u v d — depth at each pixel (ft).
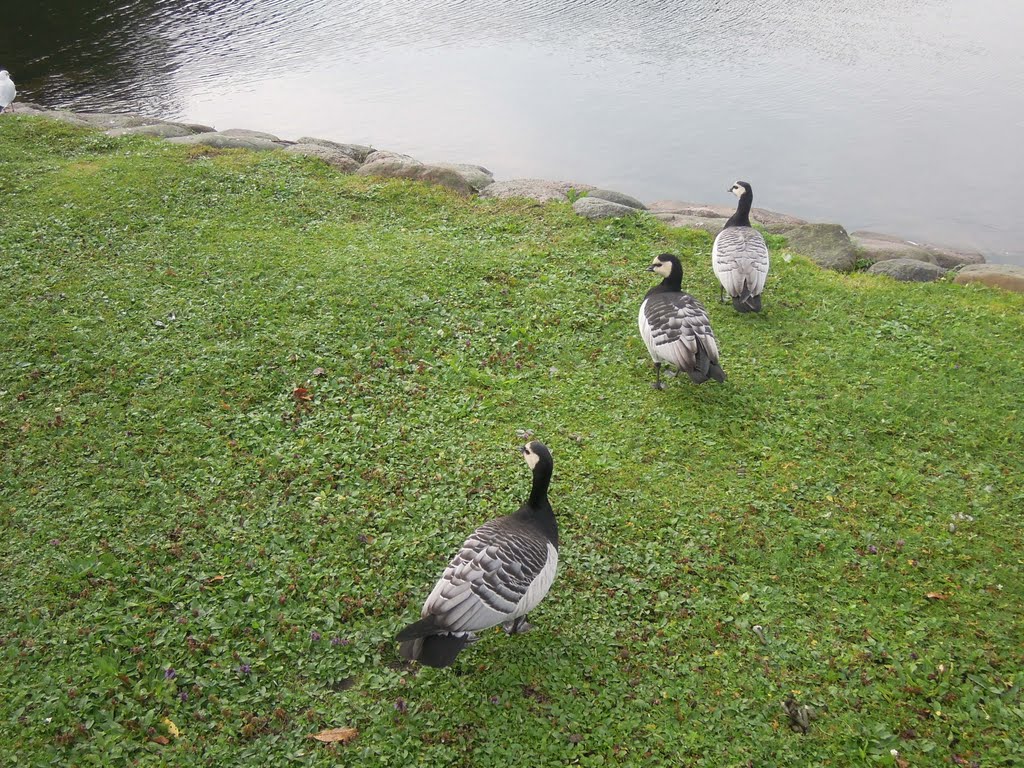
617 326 40.73
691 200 68.64
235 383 34.19
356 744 20.42
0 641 22.76
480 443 31.78
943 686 22.44
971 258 56.49
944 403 35.53
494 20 115.03
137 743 20.20
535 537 22.45
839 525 28.55
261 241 47.34
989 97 84.99
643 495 29.45
